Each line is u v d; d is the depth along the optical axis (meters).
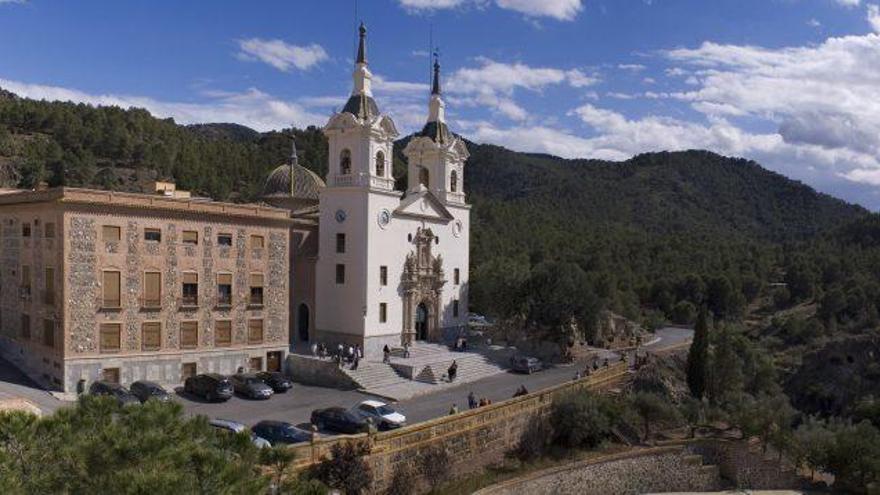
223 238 58.38
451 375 63.81
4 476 13.95
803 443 59.94
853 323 121.88
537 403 54.09
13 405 36.81
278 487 19.36
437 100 82.25
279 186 82.06
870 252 164.25
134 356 52.66
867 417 80.56
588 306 83.12
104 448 14.96
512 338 84.56
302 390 57.84
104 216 51.28
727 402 70.50
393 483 39.84
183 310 55.62
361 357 66.44
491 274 102.25
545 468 49.16
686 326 125.81
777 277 161.38
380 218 69.31
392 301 71.06
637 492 53.62
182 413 18.05
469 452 46.38
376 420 45.16
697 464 56.78
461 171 83.50
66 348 49.25
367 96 70.94
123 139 170.75
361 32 71.44
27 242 54.12
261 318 61.03
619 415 58.09
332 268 69.88
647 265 153.25
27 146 155.50
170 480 13.34
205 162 160.38
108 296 51.44
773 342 120.50
